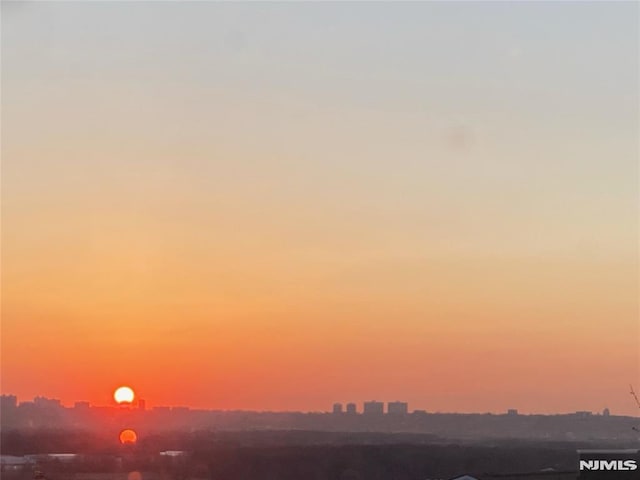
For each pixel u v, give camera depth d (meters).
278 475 116.06
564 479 81.12
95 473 115.56
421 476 111.88
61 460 128.38
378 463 121.44
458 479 79.81
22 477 108.62
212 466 122.69
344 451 131.12
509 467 109.06
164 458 131.00
